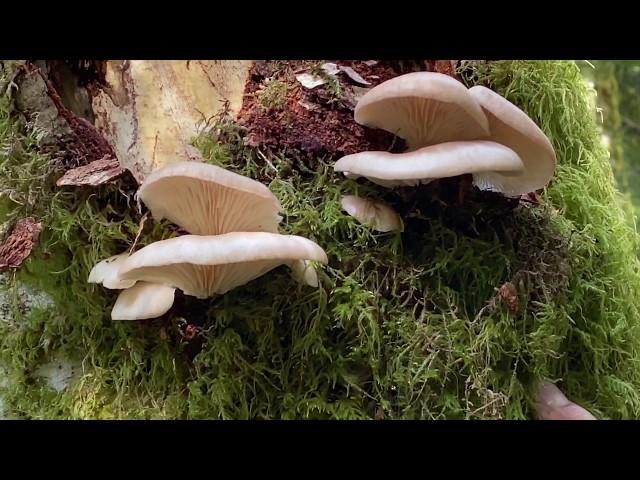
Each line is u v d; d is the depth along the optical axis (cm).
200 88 32
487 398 29
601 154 40
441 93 26
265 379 29
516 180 31
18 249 29
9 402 30
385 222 29
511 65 36
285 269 29
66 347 30
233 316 29
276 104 31
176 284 27
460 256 30
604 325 34
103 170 31
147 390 29
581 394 34
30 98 31
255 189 25
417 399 29
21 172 30
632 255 38
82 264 30
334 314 29
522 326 30
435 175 25
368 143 31
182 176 25
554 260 32
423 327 29
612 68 102
